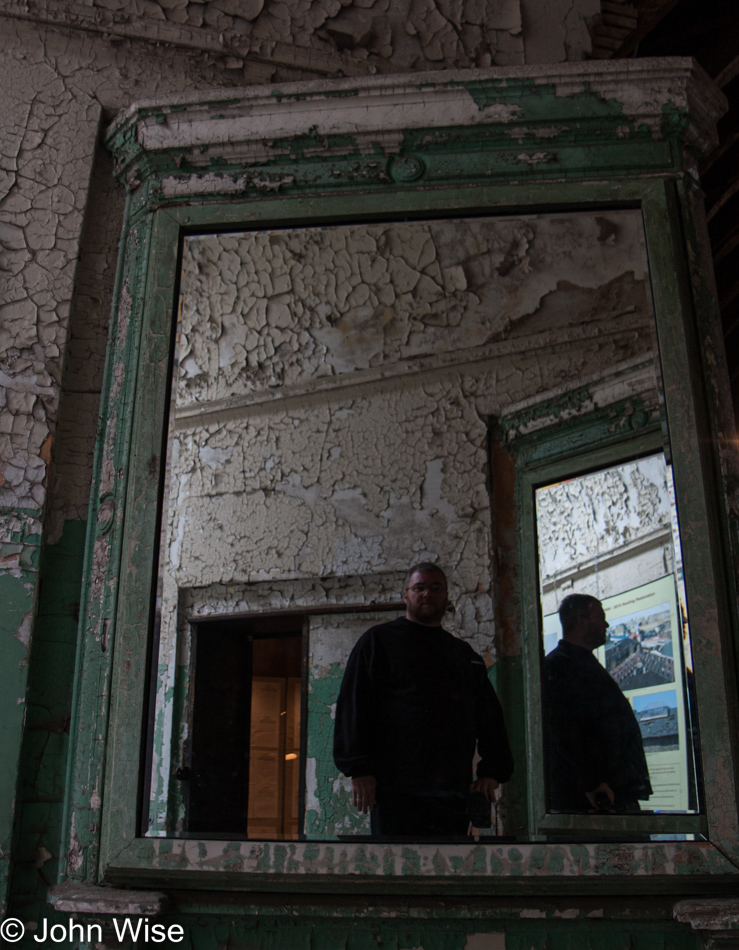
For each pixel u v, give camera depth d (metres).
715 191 2.66
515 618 2.09
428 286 2.45
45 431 1.34
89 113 1.53
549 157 1.42
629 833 1.27
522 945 1.07
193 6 1.62
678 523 1.23
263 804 1.44
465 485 2.41
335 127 1.44
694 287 1.36
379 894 1.08
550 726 1.83
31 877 1.17
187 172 1.47
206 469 1.88
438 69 1.69
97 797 1.16
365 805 1.45
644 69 1.42
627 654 1.91
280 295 2.45
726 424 1.30
